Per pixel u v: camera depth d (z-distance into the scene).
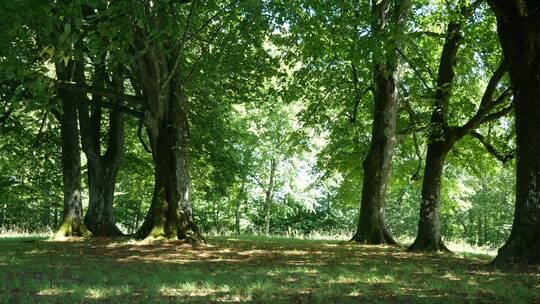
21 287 7.98
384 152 20.50
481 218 50.62
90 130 21.52
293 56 18.58
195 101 22.67
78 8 7.51
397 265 11.95
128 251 14.78
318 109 23.64
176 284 8.35
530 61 10.84
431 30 21.17
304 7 14.44
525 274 9.59
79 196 20.20
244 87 21.12
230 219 50.16
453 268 11.13
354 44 15.03
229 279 8.98
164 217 17.03
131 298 7.13
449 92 18.25
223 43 17.86
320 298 7.03
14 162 27.00
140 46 14.68
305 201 44.38
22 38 8.47
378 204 20.55
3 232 31.42
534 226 10.66
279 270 10.45
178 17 10.01
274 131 39.72
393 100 20.50
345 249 17.11
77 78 19.23
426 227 17.97
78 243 17.34
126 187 38.75
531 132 10.77
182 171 17.38
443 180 30.97
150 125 17.34
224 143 24.50
